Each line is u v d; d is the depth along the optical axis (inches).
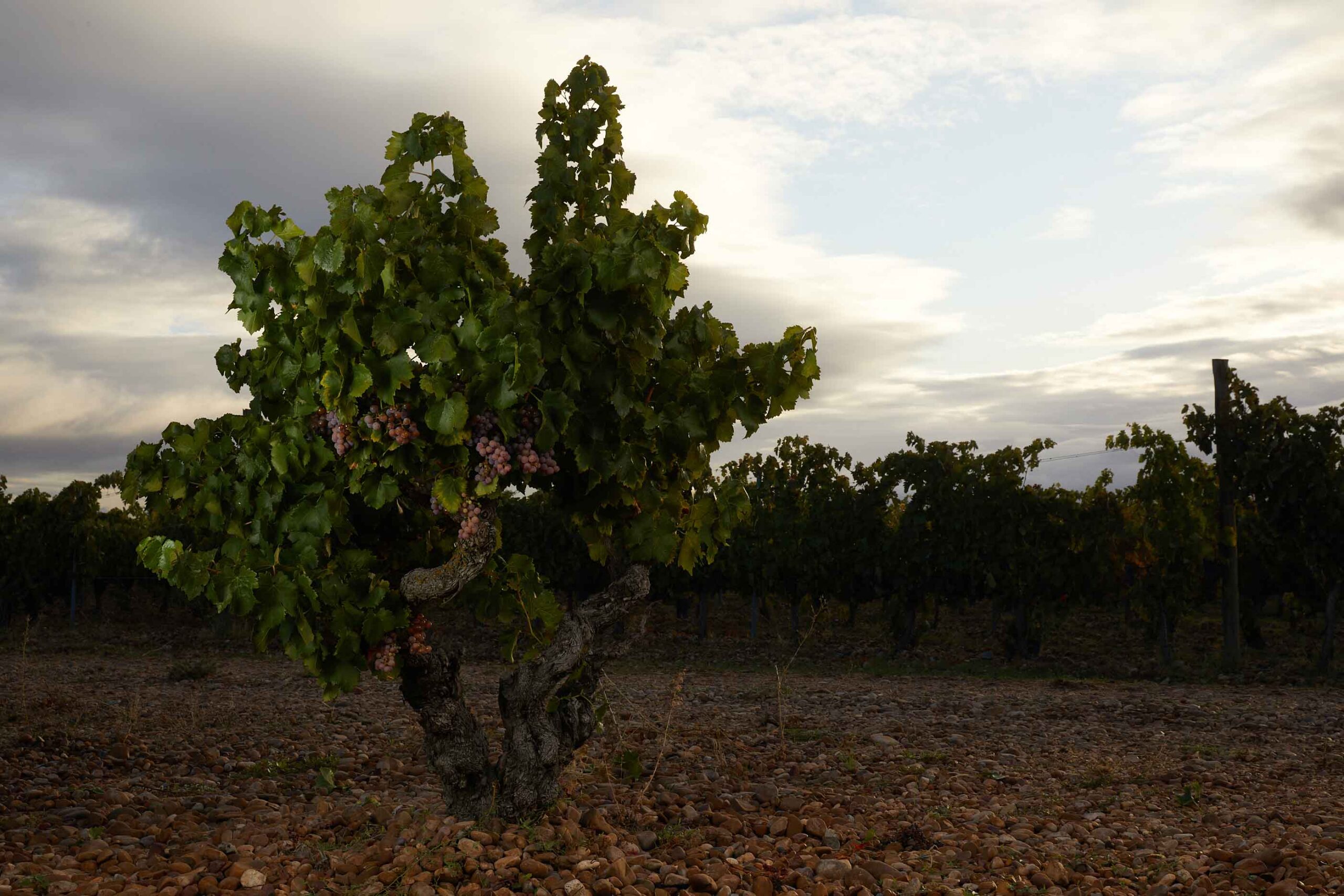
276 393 208.5
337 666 200.1
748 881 177.0
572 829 200.5
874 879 180.4
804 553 783.1
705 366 228.8
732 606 1043.3
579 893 166.1
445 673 210.4
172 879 175.2
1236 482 663.8
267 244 193.2
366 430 191.8
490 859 185.2
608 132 226.5
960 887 181.8
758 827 215.9
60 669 641.6
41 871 178.5
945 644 800.9
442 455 195.0
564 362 189.0
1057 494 748.0
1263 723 419.2
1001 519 713.0
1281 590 687.7
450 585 196.5
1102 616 903.1
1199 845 216.5
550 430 188.9
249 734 379.6
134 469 218.5
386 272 179.6
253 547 205.9
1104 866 200.7
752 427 210.4
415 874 174.6
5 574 928.3
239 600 196.5
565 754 219.0
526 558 250.2
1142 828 233.8
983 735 388.8
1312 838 214.1
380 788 278.4
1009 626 726.5
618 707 434.0
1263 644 740.7
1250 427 657.0
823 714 449.1
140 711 438.9
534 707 212.1
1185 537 681.6
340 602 197.6
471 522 196.1
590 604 220.5
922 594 753.6
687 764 305.9
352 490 195.2
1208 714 445.4
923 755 331.9
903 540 746.2
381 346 181.5
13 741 342.3
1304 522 633.0
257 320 202.7
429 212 198.8
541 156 222.5
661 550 224.2
